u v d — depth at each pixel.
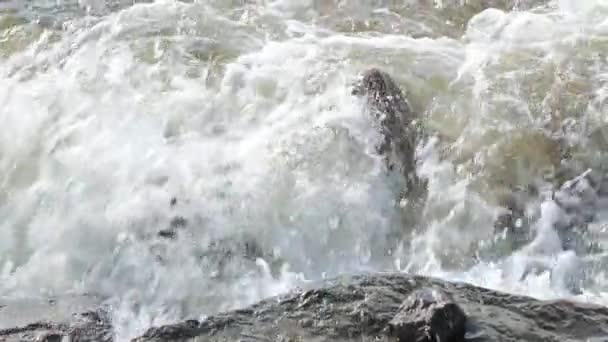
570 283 11.24
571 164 12.63
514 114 13.27
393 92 13.37
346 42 15.08
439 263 11.77
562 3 16.08
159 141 13.02
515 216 12.16
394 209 12.30
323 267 11.80
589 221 12.07
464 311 9.50
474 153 12.80
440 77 14.03
